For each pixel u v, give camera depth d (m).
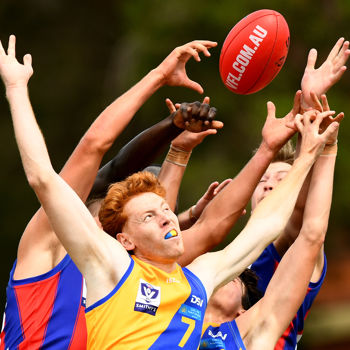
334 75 17.78
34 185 14.64
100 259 14.69
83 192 17.22
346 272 67.44
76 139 74.00
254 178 18.19
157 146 18.73
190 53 18.05
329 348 66.69
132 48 70.12
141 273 14.89
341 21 66.75
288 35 18.58
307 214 17.62
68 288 16.34
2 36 80.25
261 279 20.31
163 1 66.94
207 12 64.69
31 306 16.33
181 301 15.00
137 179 15.60
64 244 14.67
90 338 14.62
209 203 18.84
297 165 16.61
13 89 15.49
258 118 61.56
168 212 15.43
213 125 18.27
